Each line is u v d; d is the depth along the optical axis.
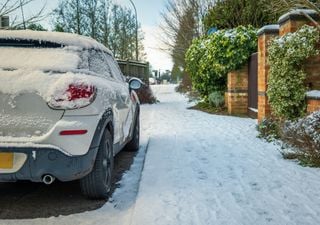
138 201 4.11
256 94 11.86
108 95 4.52
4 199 4.48
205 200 4.12
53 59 4.15
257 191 4.40
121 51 31.36
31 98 3.82
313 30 7.27
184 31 24.78
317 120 5.80
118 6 31.23
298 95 7.35
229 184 4.70
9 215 3.95
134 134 7.12
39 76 3.90
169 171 5.32
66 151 3.80
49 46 4.33
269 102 8.39
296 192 4.34
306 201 4.03
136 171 5.80
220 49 13.05
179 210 3.82
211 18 17.02
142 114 13.84
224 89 14.60
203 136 8.50
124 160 6.58
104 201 4.41
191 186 4.63
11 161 3.76
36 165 3.76
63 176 3.85
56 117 3.84
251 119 11.84
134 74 21.25
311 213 3.69
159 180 4.88
